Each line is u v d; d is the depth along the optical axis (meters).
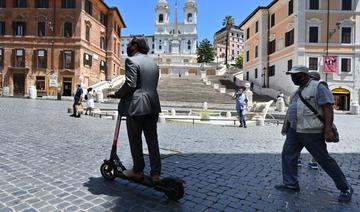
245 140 9.84
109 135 9.65
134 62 4.12
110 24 50.62
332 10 36.41
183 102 29.70
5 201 3.94
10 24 41.72
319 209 4.02
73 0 41.19
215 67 78.19
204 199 4.27
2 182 4.66
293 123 4.57
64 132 9.92
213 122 16.59
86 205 3.88
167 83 43.72
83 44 41.75
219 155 7.21
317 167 6.16
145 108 4.13
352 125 17.39
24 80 41.72
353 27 36.22
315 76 4.50
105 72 50.22
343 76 36.06
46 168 5.49
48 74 41.38
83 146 7.60
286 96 36.41
